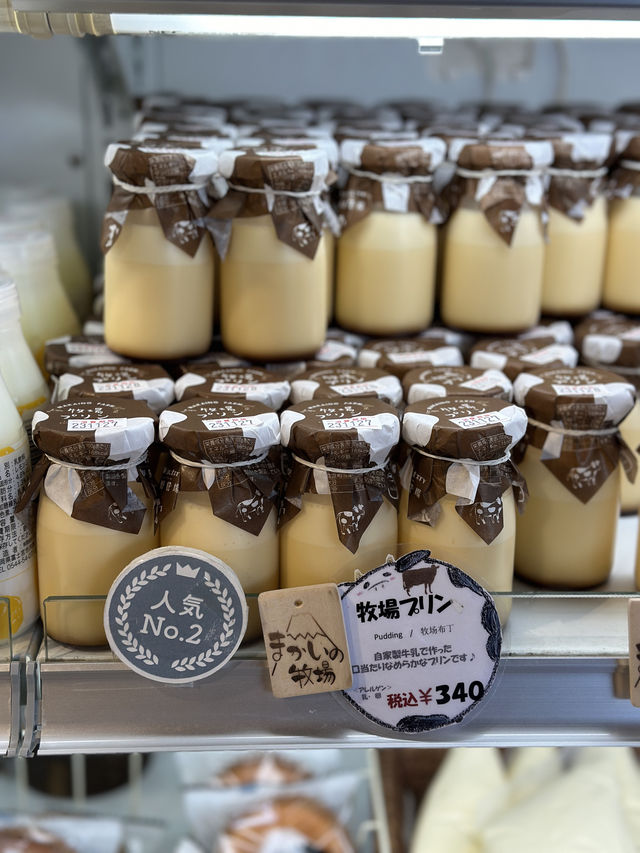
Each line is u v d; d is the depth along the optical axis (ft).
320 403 1.31
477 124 2.02
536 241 1.68
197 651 1.18
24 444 1.29
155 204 1.45
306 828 1.92
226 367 1.52
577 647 1.24
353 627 1.18
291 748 1.20
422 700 1.20
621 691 1.23
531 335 1.73
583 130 2.05
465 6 1.17
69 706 1.19
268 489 1.27
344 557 1.25
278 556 1.31
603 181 1.83
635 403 1.50
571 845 1.78
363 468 1.24
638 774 1.95
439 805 1.93
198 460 1.22
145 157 1.40
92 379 1.43
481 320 1.71
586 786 1.89
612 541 1.45
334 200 1.80
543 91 2.48
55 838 1.90
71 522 1.23
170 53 2.38
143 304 1.49
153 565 1.16
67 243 2.20
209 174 1.46
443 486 1.26
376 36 1.22
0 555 1.26
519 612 1.33
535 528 1.43
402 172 1.63
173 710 1.19
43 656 1.20
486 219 1.65
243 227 1.49
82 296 2.25
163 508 1.26
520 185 1.64
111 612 1.16
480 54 2.44
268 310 1.51
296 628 1.17
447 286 1.75
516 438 1.25
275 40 2.41
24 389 1.42
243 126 1.99
